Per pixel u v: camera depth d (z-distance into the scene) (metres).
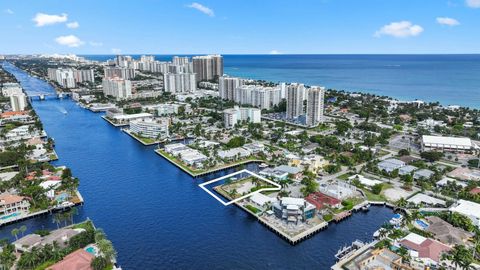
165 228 189.00
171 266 155.12
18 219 197.75
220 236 181.75
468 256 144.62
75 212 198.00
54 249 158.00
